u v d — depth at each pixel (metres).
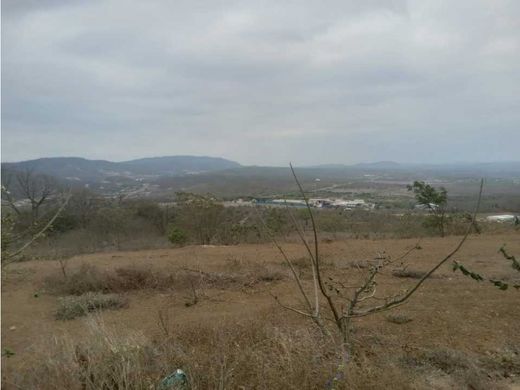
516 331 4.71
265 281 7.18
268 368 3.48
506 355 4.21
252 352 3.73
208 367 3.64
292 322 4.95
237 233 12.73
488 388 3.67
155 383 3.39
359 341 4.34
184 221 13.68
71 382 3.30
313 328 4.63
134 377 3.37
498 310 5.34
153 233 17.36
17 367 3.80
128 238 16.08
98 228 16.41
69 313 5.86
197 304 6.21
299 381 3.38
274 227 11.95
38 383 3.36
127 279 7.14
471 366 3.93
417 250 9.28
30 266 9.06
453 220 13.15
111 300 6.26
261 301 6.17
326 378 3.43
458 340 4.52
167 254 10.30
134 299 6.59
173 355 3.85
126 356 3.58
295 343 3.85
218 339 4.21
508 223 13.53
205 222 13.38
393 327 4.87
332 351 3.87
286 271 7.57
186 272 7.59
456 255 8.66
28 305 6.54
